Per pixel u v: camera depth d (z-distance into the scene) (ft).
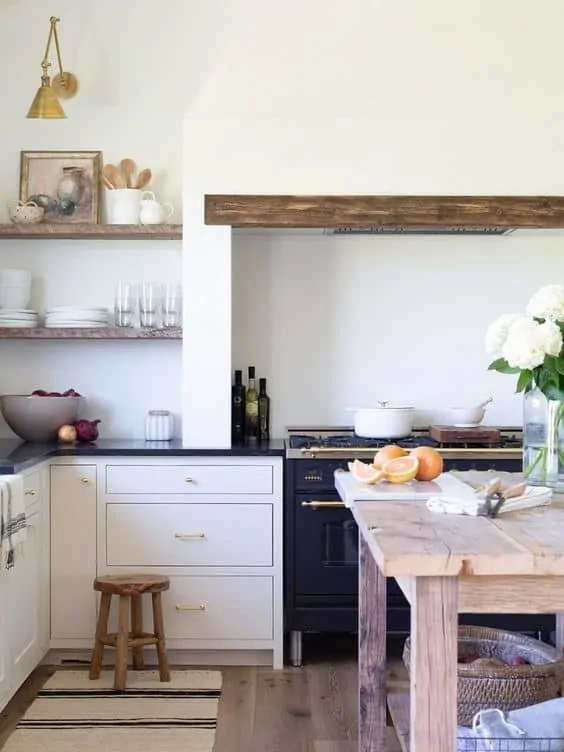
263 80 13.64
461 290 15.25
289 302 15.25
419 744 5.45
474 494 7.35
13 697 11.76
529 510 6.97
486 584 5.60
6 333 14.25
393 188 13.57
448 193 13.57
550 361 7.84
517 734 6.44
